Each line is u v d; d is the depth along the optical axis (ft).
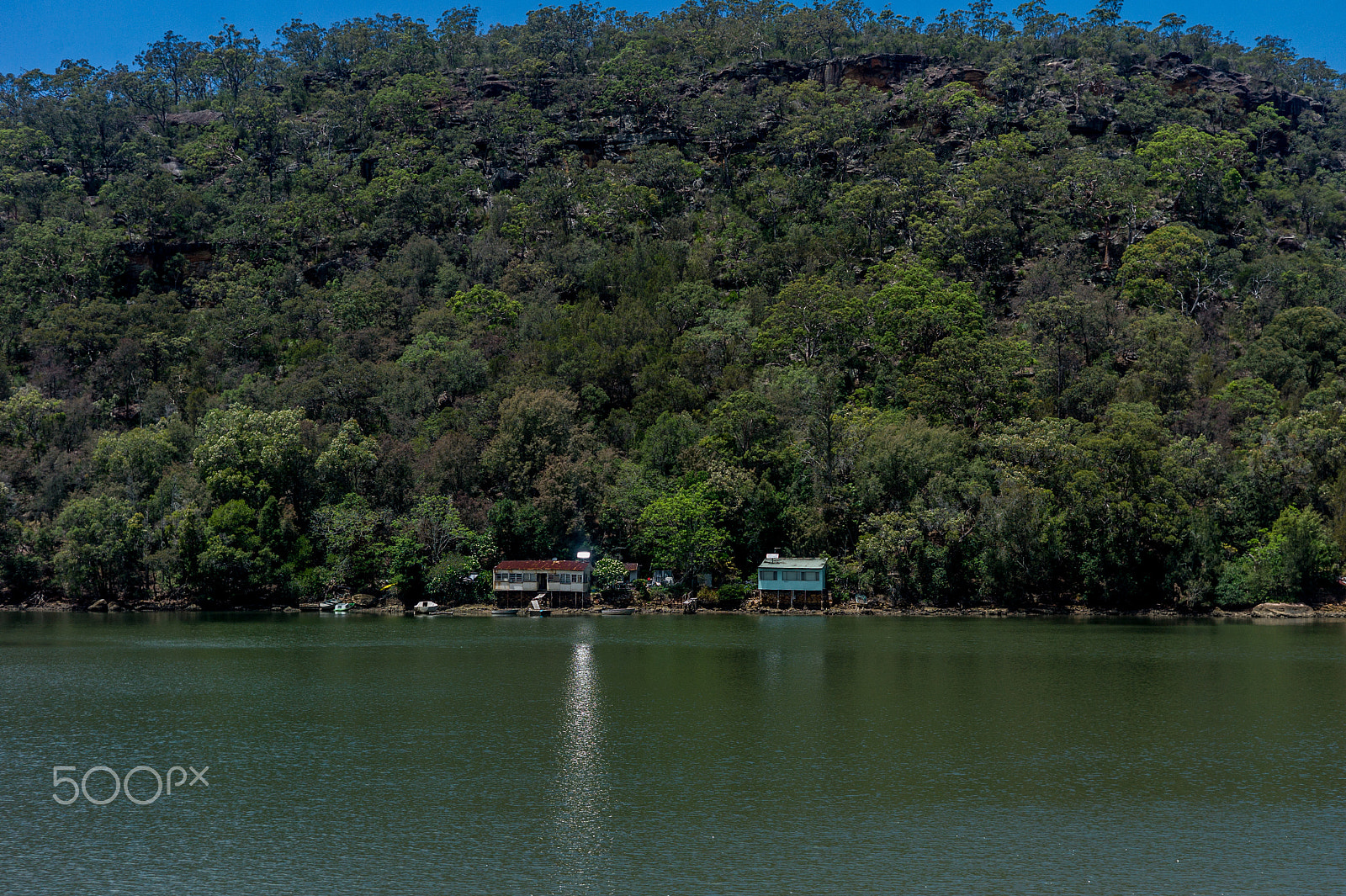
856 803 189.88
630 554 502.38
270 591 489.67
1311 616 442.09
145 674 312.29
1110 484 447.01
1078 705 268.00
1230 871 160.56
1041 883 156.04
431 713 260.42
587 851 167.53
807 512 474.90
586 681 301.84
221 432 496.23
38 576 495.41
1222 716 255.50
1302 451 466.29
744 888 154.20
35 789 198.18
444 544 479.82
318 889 153.79
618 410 554.87
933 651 355.56
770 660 336.70
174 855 166.61
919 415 507.30
